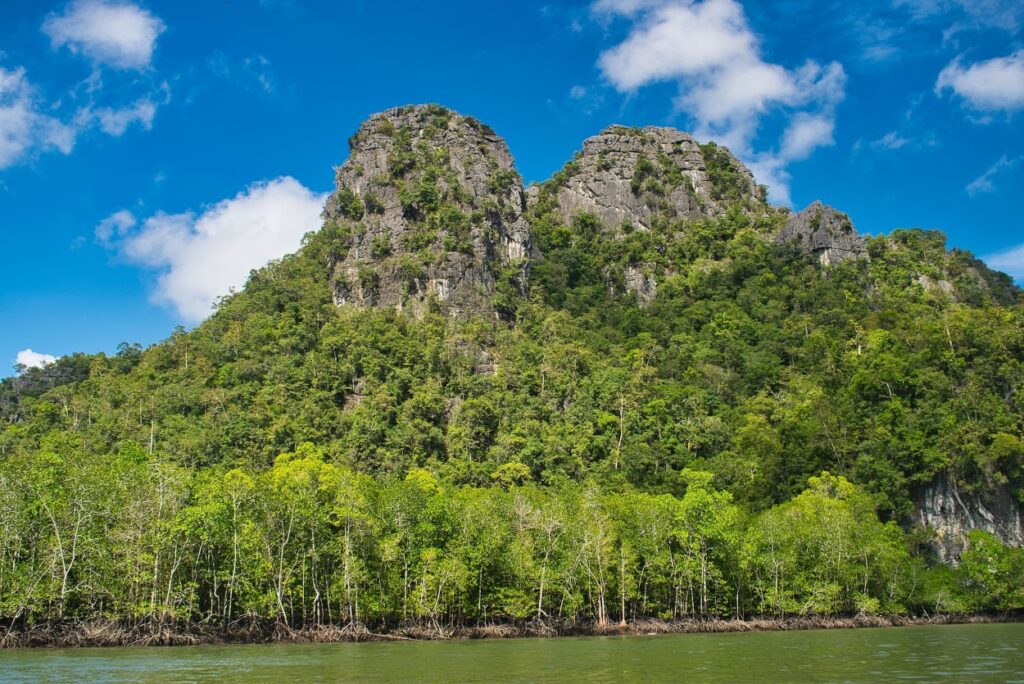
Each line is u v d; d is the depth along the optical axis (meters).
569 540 81.12
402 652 61.75
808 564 93.56
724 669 50.72
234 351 168.62
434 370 154.62
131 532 65.25
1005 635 77.62
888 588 98.69
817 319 199.38
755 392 174.00
